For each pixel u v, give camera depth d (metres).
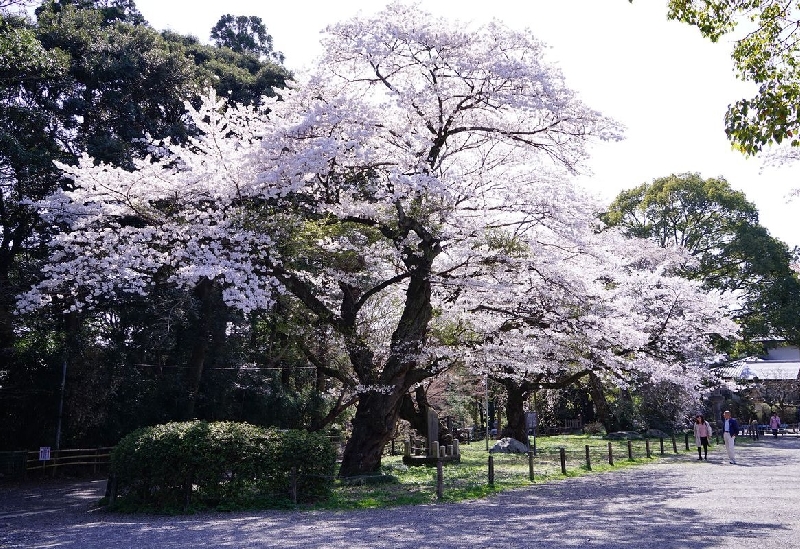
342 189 14.58
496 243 15.08
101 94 21.02
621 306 16.58
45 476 18.20
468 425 36.12
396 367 14.91
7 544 7.95
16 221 18.80
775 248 35.28
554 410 38.25
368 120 13.19
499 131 14.16
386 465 17.05
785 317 34.62
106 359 19.42
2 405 18.75
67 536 8.46
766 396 39.56
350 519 9.55
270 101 15.01
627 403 33.56
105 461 19.36
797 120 7.92
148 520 9.85
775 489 12.52
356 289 16.23
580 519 9.20
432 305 16.78
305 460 11.33
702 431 20.27
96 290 13.49
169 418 20.20
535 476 15.41
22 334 18.36
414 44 13.59
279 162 13.09
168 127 21.42
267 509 10.68
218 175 13.28
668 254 27.38
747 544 7.14
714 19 8.36
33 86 19.25
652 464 18.73
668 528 8.34
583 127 13.66
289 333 18.86
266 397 22.64
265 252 13.41
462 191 13.84
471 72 13.36
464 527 8.61
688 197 37.00
